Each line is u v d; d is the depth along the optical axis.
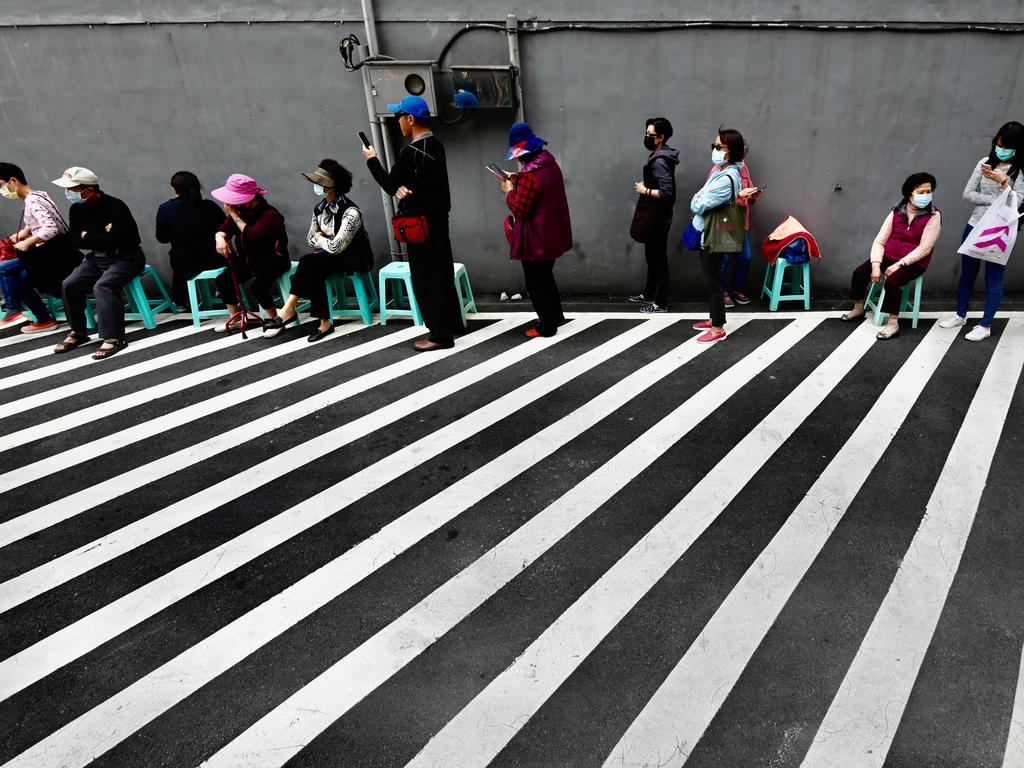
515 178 4.69
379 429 4.05
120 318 5.48
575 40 5.47
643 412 4.10
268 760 2.01
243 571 2.84
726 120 5.62
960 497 3.12
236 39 5.72
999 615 2.43
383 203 6.20
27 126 6.20
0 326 6.32
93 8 5.69
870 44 5.25
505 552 2.89
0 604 2.70
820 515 3.04
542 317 5.32
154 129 6.15
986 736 2.00
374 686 2.25
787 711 2.11
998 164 4.40
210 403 4.50
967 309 5.09
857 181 5.72
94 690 2.28
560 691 2.21
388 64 5.38
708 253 4.84
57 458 3.86
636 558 2.81
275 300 6.59
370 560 2.88
